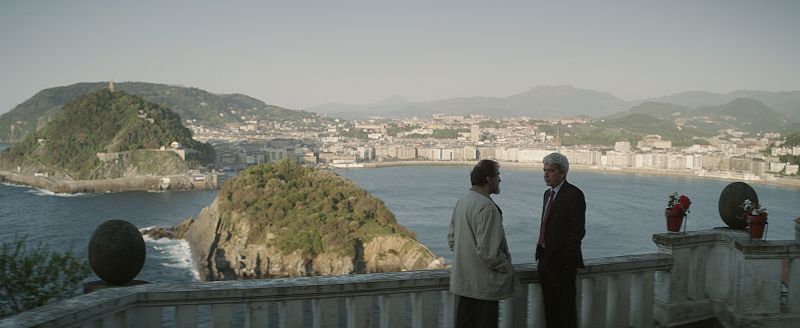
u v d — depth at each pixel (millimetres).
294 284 7344
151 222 155875
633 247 121625
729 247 9961
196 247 113438
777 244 9508
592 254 115000
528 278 8414
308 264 101562
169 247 116375
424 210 179875
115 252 8156
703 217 165375
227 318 7238
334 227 106812
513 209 177000
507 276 7457
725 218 10859
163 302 7055
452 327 8094
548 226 8211
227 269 102625
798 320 9617
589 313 9117
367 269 100250
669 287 9883
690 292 10141
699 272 10156
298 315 7410
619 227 146500
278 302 7352
